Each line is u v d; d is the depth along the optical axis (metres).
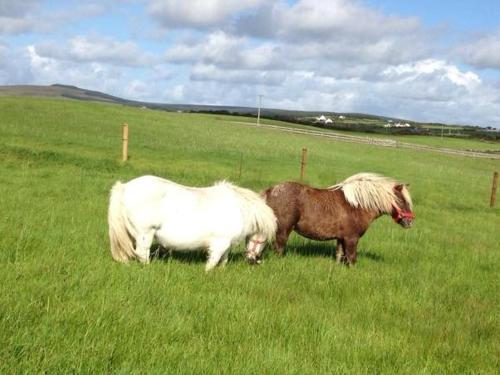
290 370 5.30
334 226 10.49
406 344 6.59
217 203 8.70
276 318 6.75
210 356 5.35
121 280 7.33
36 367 4.59
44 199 13.79
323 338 6.30
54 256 8.20
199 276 8.24
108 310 6.00
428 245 14.12
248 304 7.06
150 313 6.21
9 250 8.21
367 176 10.74
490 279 11.16
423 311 8.20
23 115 43.44
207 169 24.61
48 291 6.42
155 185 8.43
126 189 8.43
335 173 30.05
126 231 8.43
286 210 10.36
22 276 6.93
